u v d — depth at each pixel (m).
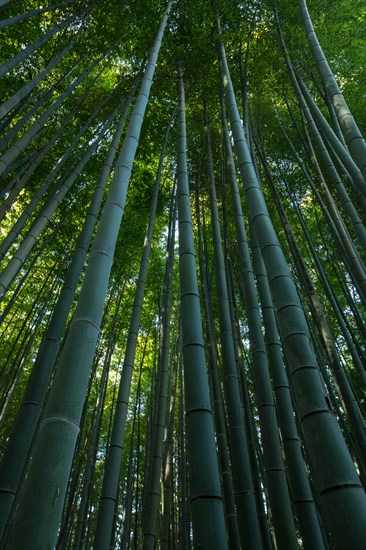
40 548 1.22
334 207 4.39
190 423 1.87
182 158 3.26
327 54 5.51
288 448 2.53
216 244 3.76
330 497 1.40
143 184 7.44
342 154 3.51
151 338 8.27
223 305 3.38
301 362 1.75
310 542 2.13
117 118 6.59
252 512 2.47
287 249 6.50
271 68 5.54
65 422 1.51
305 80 5.79
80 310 1.88
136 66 5.97
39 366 3.11
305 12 3.79
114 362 8.84
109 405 9.03
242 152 2.88
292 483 2.39
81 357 1.71
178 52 5.20
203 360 2.11
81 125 6.53
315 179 6.61
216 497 1.64
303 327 1.87
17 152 3.65
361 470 4.19
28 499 1.31
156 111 6.67
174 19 5.23
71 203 6.53
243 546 2.38
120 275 7.06
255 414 6.45
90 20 5.54
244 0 5.13
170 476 4.89
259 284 3.34
